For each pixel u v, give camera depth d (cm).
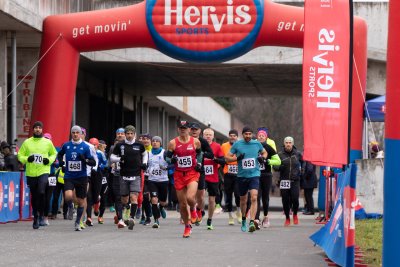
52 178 3978
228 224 4262
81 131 3850
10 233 3472
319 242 2616
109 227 3934
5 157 4375
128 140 3719
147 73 7088
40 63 5231
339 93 3169
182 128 3203
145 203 4131
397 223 1577
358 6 6375
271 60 6162
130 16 5194
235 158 3650
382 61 6406
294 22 5162
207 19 5184
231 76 7119
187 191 3225
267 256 2559
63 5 5656
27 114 5662
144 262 2355
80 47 5231
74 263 2323
